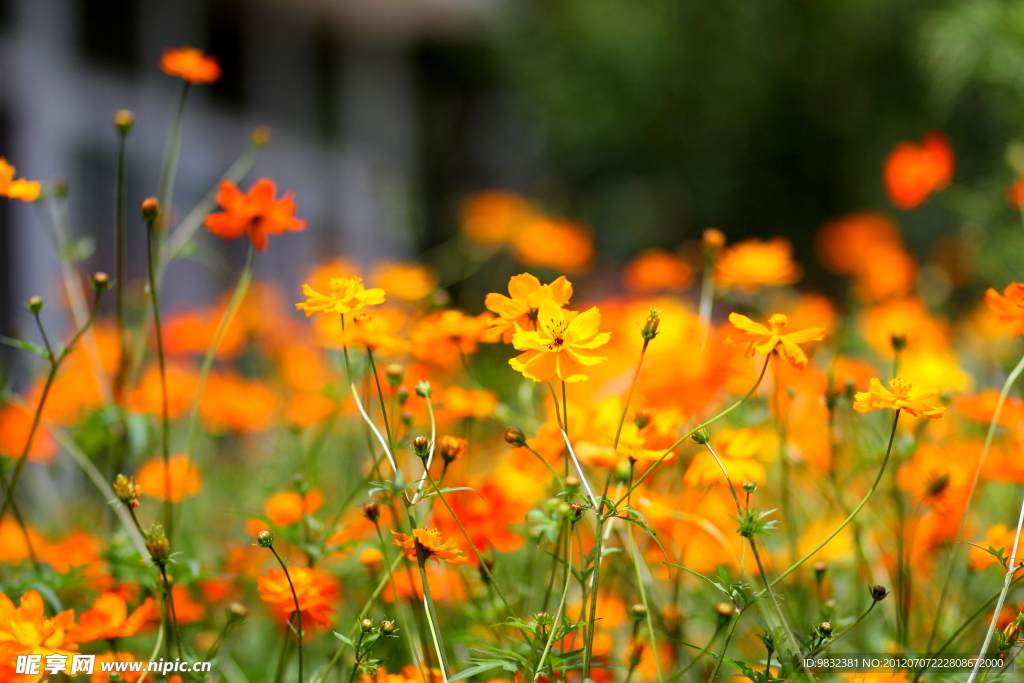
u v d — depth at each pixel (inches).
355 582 101.5
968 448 99.7
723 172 329.7
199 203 309.3
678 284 126.4
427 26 395.9
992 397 99.3
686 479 95.7
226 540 108.6
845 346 122.1
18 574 99.8
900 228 292.0
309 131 362.3
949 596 100.5
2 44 243.6
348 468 109.4
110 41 279.3
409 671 92.9
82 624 92.0
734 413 102.3
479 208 194.4
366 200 378.9
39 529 108.7
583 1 355.9
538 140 376.2
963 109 209.0
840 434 104.2
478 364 118.6
